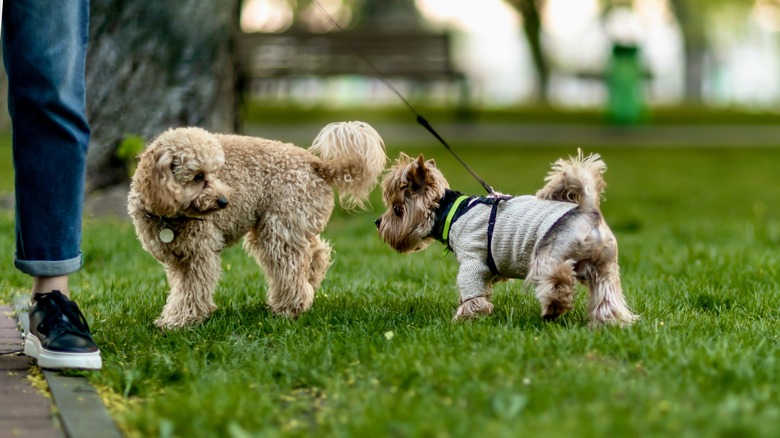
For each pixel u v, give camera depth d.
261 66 16.19
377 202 10.69
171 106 8.93
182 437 3.03
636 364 3.67
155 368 3.81
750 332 4.35
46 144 3.93
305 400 3.46
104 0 8.85
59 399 3.44
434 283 5.98
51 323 3.89
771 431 2.78
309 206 4.97
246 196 4.89
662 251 7.44
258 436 2.92
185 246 4.78
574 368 3.55
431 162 5.15
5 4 3.87
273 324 4.64
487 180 13.62
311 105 33.62
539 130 24.38
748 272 6.20
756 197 12.73
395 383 3.50
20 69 3.86
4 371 3.89
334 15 38.03
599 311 4.39
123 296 5.41
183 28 8.96
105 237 7.30
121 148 8.55
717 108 38.34
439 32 17.77
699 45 45.25
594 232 4.35
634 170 16.34
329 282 5.93
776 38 60.81
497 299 5.29
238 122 9.55
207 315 4.89
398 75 17.73
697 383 3.34
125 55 8.88
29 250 3.99
